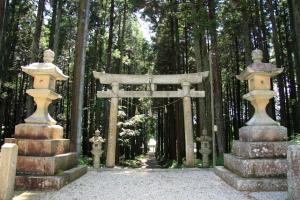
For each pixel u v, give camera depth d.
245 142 6.79
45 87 7.05
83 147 26.16
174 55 22.17
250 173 6.22
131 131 21.72
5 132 22.36
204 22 14.31
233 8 15.00
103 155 20.61
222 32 19.50
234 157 7.23
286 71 21.20
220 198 5.47
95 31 24.67
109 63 21.28
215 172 8.81
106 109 22.31
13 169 4.83
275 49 16.41
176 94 11.74
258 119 7.02
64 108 30.36
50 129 6.83
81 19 12.56
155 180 7.61
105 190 6.26
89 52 25.83
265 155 6.46
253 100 7.30
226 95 30.33
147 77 11.84
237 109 25.70
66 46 25.78
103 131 24.06
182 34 25.55
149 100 30.08
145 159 36.56
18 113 22.92
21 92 23.27
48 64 7.14
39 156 6.37
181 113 21.77
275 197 5.38
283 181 5.94
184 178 7.93
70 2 21.73
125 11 24.28
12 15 18.58
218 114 14.93
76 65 12.18
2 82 18.12
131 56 31.88
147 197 5.64
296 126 18.86
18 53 22.19
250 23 18.42
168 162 23.48
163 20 22.42
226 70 27.66
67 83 27.92
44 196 5.49
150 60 29.72
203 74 11.69
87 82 27.28
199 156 23.25
